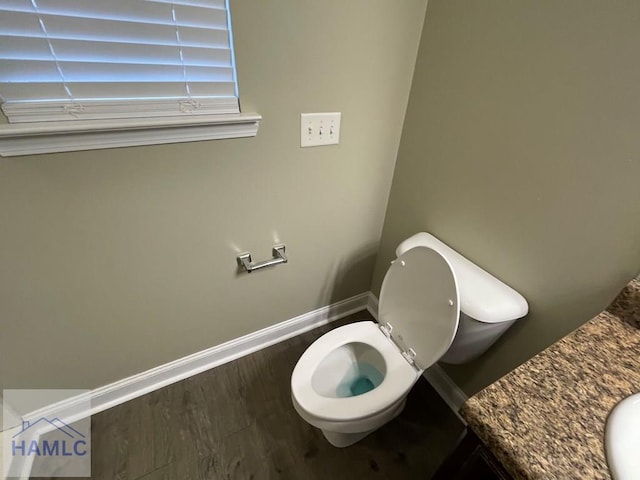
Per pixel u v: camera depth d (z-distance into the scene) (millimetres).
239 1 787
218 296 1288
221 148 971
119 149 839
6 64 654
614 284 778
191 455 1158
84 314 1046
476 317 920
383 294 1203
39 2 625
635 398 520
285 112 1009
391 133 1271
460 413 508
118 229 952
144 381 1319
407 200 1364
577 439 462
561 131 793
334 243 1457
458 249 1177
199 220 1065
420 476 1152
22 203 797
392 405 969
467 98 1004
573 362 585
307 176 1184
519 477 434
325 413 925
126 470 1104
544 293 933
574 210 812
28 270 889
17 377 1041
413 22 1059
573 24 719
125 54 739
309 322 1672
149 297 1135
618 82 675
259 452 1183
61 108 735
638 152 674
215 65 845
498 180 978
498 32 871
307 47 935
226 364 1480
